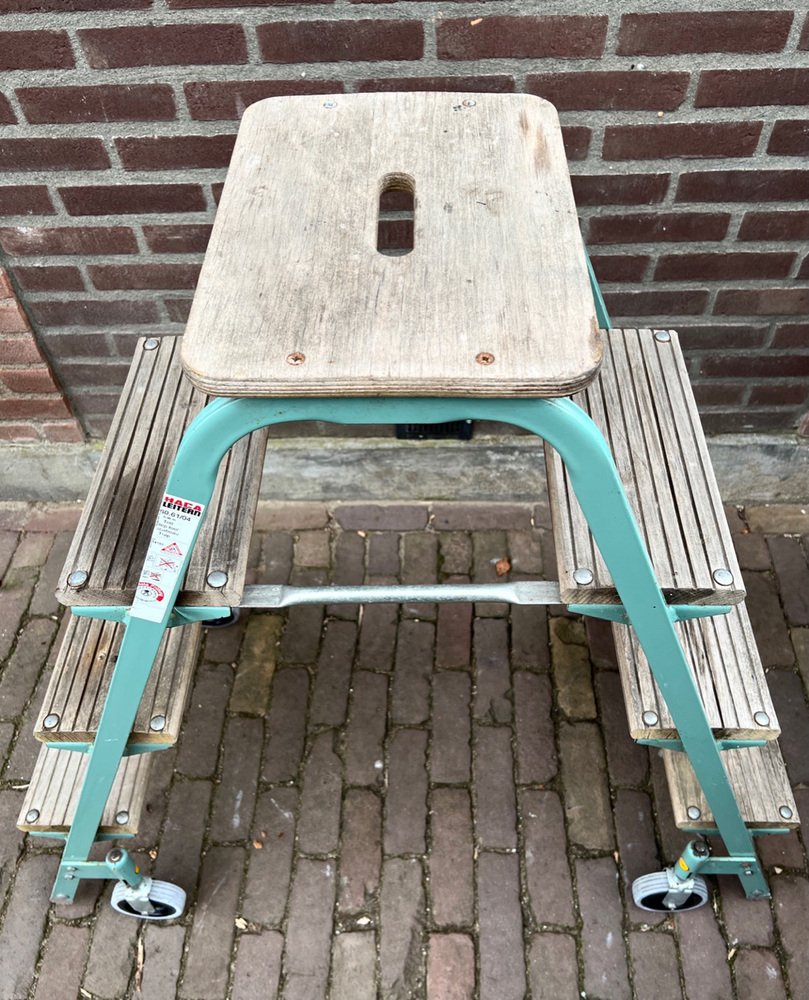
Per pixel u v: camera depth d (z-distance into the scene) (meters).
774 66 1.62
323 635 2.27
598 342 0.96
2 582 2.40
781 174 1.79
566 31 1.59
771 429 2.38
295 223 1.13
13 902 1.85
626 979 1.73
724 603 1.35
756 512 2.53
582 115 1.72
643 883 1.74
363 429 2.35
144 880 1.73
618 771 2.01
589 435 0.97
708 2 1.54
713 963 1.74
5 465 2.45
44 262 1.98
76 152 1.78
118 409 1.62
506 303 1.01
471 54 1.64
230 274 1.05
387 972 1.75
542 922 1.80
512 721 2.10
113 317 2.11
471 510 2.55
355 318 0.99
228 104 1.71
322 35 1.61
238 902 1.84
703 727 1.38
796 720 2.09
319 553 2.45
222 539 1.40
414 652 2.23
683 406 1.58
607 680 2.16
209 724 2.11
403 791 1.99
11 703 2.16
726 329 2.11
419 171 1.21
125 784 1.69
